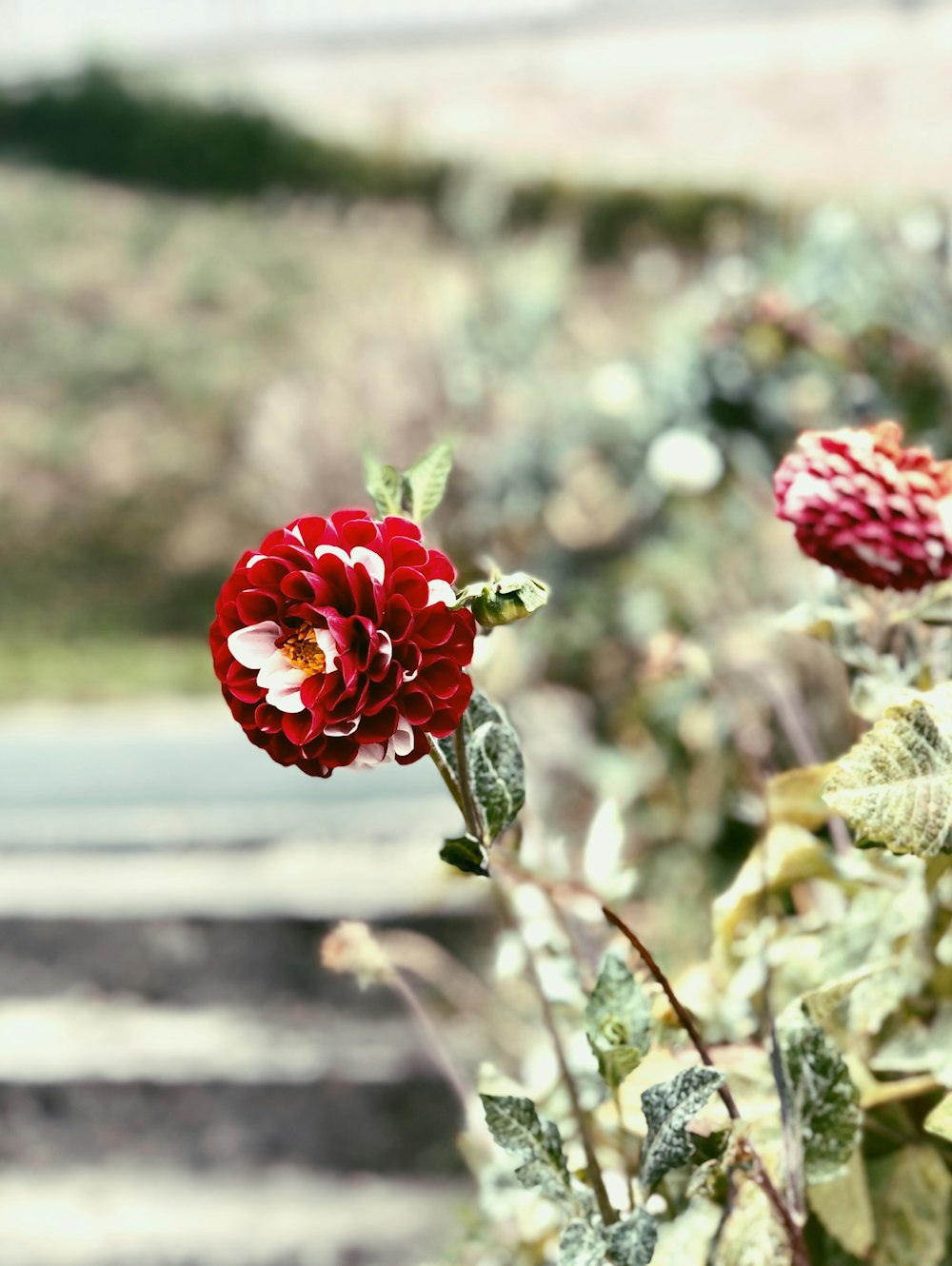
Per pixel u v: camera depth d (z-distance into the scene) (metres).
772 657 1.79
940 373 2.04
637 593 2.61
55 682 5.87
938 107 8.91
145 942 2.62
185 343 8.30
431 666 0.76
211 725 4.82
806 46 9.36
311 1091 2.37
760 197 8.52
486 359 3.42
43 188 9.79
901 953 0.93
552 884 0.98
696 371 2.45
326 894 2.56
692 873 2.10
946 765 0.79
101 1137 2.41
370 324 4.10
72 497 7.39
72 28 11.59
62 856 2.89
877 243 2.13
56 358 8.18
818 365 2.17
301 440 3.99
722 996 0.96
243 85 10.21
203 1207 2.28
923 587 0.89
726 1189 0.85
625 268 8.43
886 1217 0.90
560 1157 0.79
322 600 0.75
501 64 10.41
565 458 3.04
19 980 2.64
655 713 2.31
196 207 9.66
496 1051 1.74
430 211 9.33
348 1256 2.13
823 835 0.99
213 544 7.21
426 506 0.84
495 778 0.81
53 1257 2.16
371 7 10.81
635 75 9.88
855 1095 0.81
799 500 0.86
